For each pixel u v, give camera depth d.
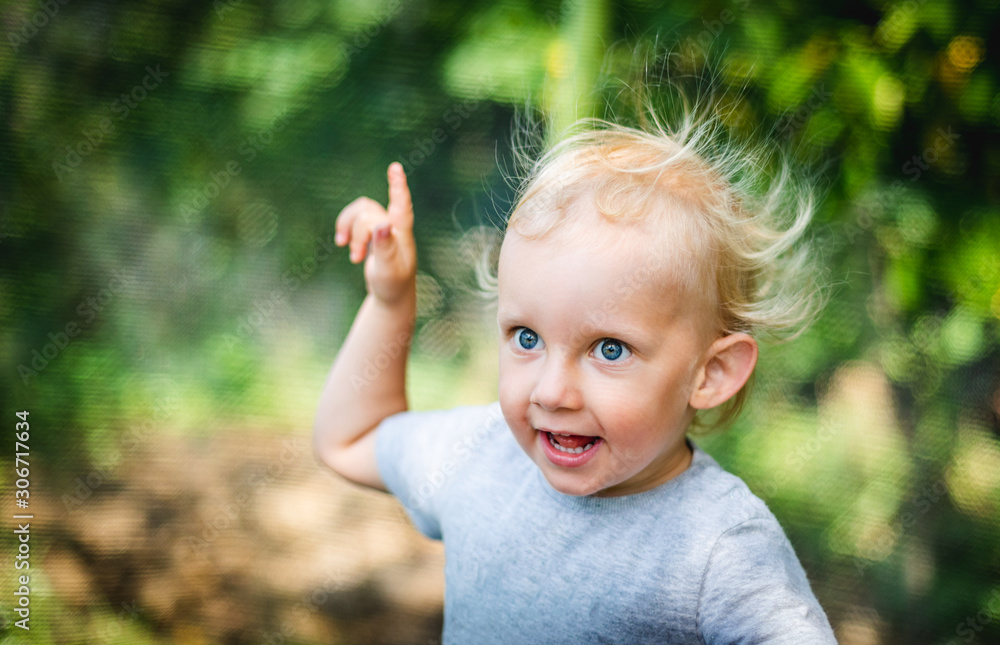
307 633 2.37
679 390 0.89
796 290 1.40
